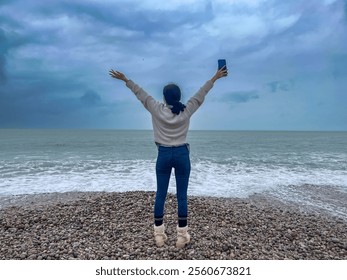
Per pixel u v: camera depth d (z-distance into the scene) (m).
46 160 21.66
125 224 5.95
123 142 53.19
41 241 5.12
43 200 9.77
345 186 12.62
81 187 12.05
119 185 12.48
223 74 4.30
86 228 5.84
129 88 4.31
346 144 49.75
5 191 11.24
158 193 4.51
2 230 5.89
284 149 35.47
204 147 38.22
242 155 26.41
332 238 5.72
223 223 6.18
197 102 4.29
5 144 43.53
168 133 4.21
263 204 9.51
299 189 11.95
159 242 4.61
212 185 12.53
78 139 66.62
